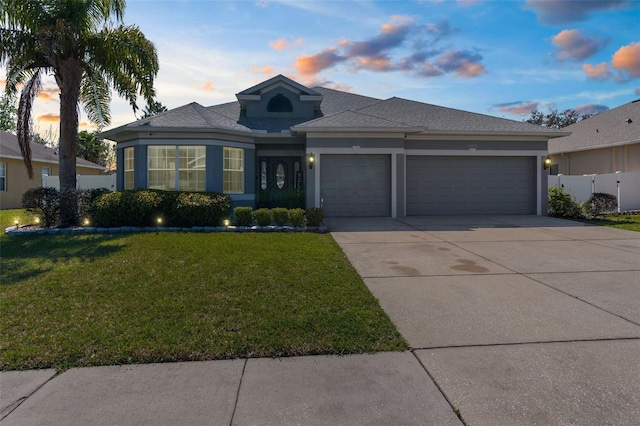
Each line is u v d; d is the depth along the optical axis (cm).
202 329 404
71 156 1118
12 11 1024
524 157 1451
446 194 1438
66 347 365
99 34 1103
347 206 1349
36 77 1110
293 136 1387
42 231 992
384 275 613
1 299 491
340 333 397
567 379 310
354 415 268
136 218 1059
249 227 1059
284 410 274
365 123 1308
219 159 1310
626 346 367
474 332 402
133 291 519
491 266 670
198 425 258
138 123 1275
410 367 333
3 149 1945
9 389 303
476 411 271
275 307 464
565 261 705
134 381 314
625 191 1619
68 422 262
